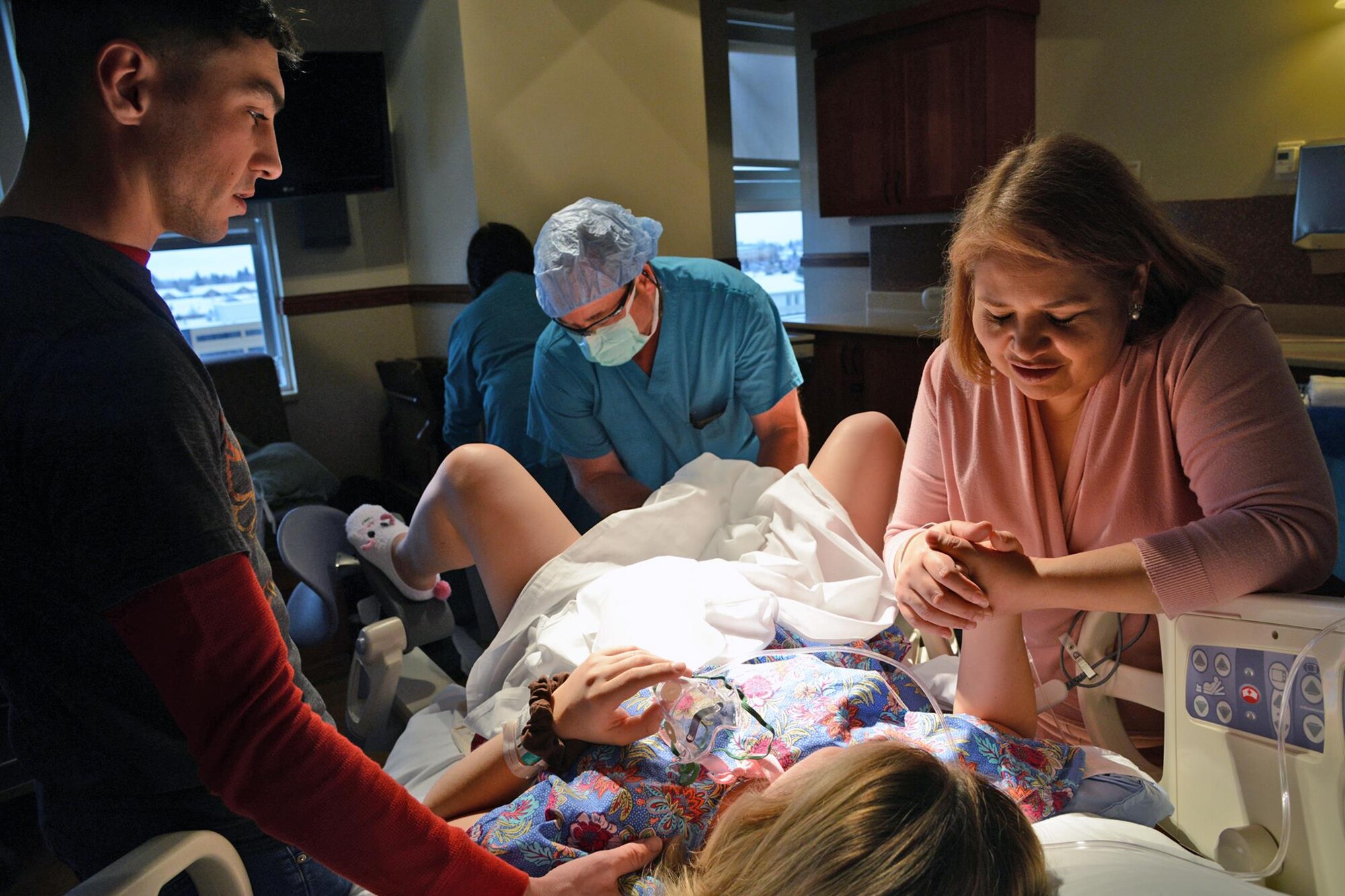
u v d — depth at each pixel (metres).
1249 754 1.03
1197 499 1.15
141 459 0.72
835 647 1.41
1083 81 4.04
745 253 5.69
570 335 2.02
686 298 2.01
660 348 2.01
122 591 0.73
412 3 3.93
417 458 4.19
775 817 0.83
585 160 3.89
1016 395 1.23
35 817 2.27
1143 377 1.14
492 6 3.60
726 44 5.08
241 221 4.37
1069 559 1.08
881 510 1.80
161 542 0.73
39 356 0.72
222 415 0.87
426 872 0.85
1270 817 1.02
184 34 0.78
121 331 0.75
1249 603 1.02
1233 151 3.61
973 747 1.14
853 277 5.36
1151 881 0.90
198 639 0.75
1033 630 1.32
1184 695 1.10
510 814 1.12
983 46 4.00
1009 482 1.28
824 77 4.77
